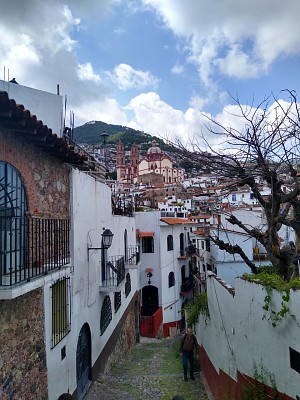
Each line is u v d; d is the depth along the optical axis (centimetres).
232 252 948
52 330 769
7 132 606
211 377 1012
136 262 2019
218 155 770
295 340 492
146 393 1076
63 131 941
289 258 789
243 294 686
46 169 768
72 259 899
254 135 727
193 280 3036
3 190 606
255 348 625
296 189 734
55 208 813
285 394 523
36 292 687
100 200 1246
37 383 676
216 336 936
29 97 881
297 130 684
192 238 2977
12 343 590
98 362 1170
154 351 1830
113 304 1453
